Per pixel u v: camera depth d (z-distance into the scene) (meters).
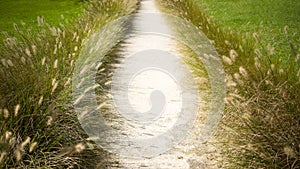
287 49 10.16
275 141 3.96
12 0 32.66
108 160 4.65
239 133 4.41
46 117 4.33
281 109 4.23
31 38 6.47
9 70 4.79
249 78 5.12
